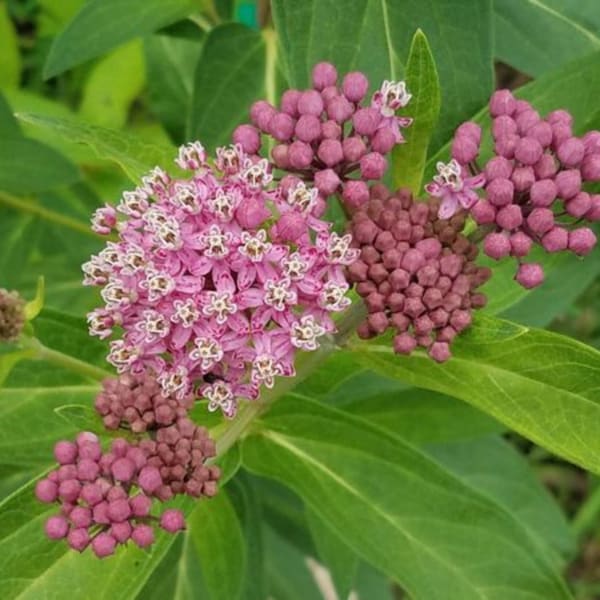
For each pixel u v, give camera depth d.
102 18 0.18
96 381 0.16
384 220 0.12
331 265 0.12
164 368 0.13
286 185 0.12
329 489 0.15
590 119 0.14
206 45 0.18
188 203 0.12
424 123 0.13
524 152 0.12
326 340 0.14
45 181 0.21
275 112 0.13
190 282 0.12
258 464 0.15
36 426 0.15
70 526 0.12
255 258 0.12
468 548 0.15
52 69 0.18
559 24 0.17
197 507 0.16
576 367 0.12
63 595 0.13
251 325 0.12
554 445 0.12
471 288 0.13
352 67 0.14
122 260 0.12
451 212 0.12
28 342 0.14
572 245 0.12
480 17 0.14
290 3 0.14
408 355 0.13
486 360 0.13
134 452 0.12
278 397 0.14
